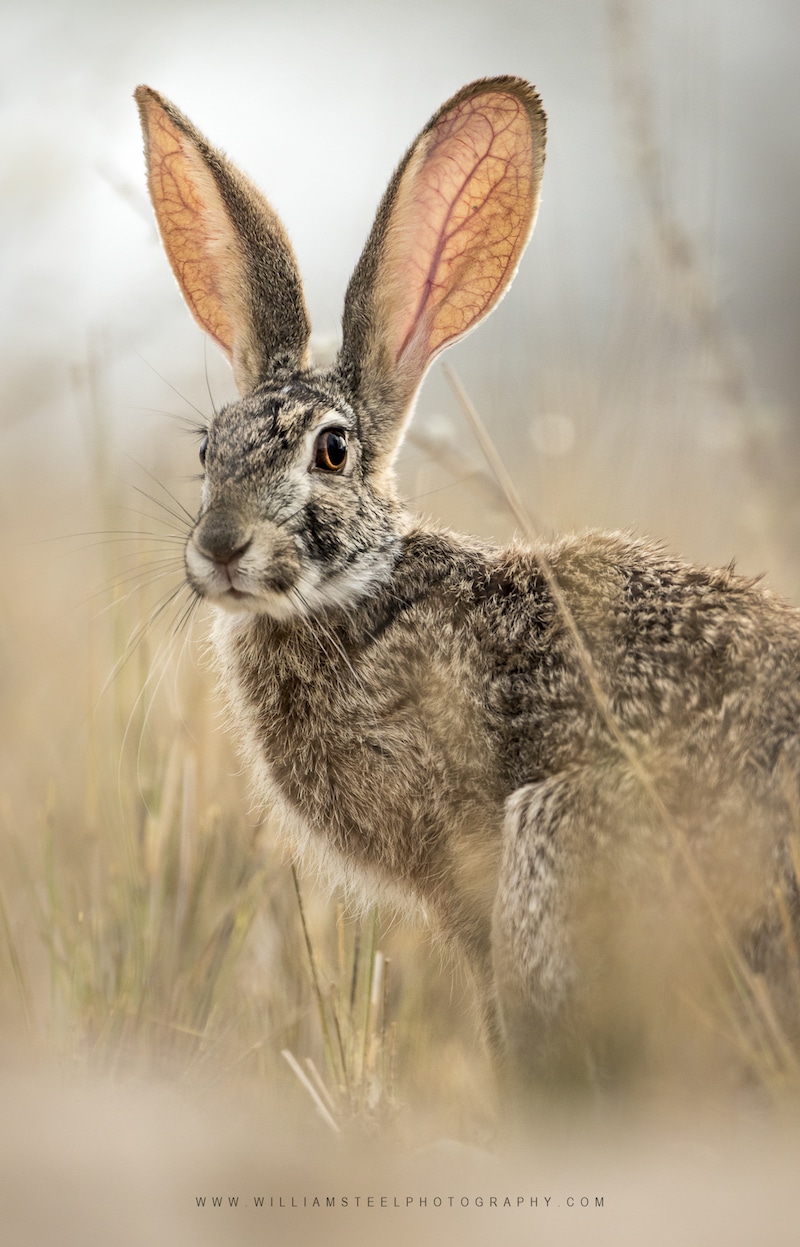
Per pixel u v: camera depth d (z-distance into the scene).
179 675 12.09
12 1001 9.71
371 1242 6.82
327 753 9.88
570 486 12.43
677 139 14.94
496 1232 6.94
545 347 14.43
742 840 8.23
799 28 37.03
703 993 8.20
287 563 9.55
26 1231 6.67
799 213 33.34
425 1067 9.88
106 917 10.89
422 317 10.89
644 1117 8.23
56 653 14.90
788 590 12.50
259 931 10.77
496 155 10.79
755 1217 6.99
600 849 8.44
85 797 11.97
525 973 8.55
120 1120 8.11
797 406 23.84
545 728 9.14
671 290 14.01
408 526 10.50
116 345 17.00
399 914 10.77
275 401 10.09
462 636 9.61
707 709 8.59
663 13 15.83
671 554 9.87
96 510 14.09
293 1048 9.95
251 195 11.20
